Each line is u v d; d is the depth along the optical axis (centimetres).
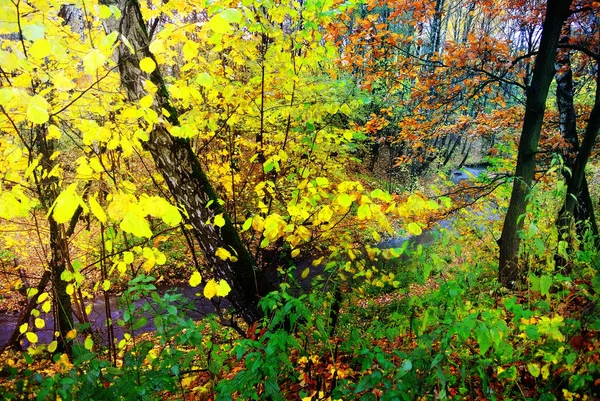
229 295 378
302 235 330
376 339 332
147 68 190
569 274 309
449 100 695
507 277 424
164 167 336
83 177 270
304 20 347
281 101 426
